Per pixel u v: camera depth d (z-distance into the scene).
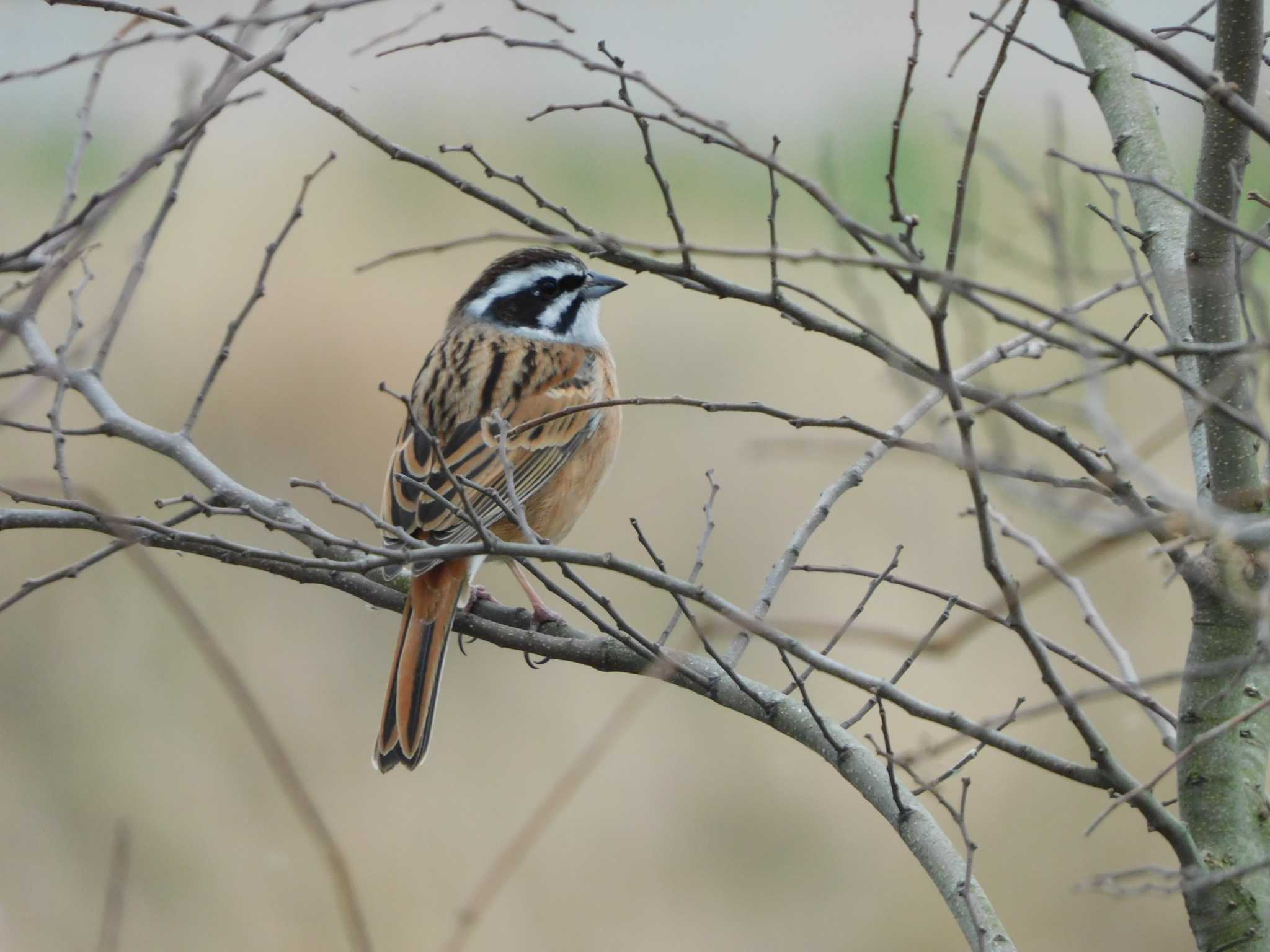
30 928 11.48
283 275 16.52
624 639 5.73
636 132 20.66
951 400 4.57
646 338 16.75
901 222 4.85
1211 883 4.86
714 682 6.30
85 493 6.13
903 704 5.20
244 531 12.66
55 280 5.79
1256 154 9.88
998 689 12.95
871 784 5.93
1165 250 6.33
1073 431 12.43
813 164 19.55
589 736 13.19
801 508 14.84
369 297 16.19
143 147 17.59
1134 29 4.53
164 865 11.84
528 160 19.77
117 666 13.27
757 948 12.13
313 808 5.54
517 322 9.99
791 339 16.73
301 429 15.05
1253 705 5.56
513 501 5.80
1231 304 5.52
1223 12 5.30
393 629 13.65
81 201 18.47
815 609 13.75
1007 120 19.17
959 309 6.27
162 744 12.72
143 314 15.55
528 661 7.96
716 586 14.16
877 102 20.36
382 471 14.90
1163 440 5.06
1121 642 12.90
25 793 12.39
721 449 15.33
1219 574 5.43
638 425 15.59
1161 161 6.47
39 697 12.98
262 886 11.70
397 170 19.22
